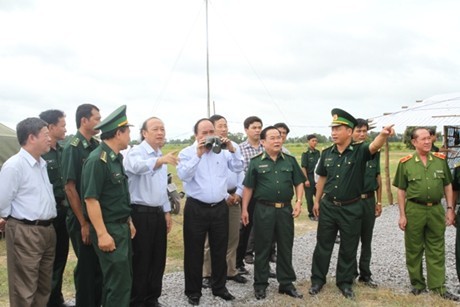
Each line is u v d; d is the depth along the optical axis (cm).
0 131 941
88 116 430
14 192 381
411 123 1280
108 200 379
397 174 532
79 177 419
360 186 506
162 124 458
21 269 385
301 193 523
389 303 488
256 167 511
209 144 462
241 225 583
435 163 513
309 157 1075
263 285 505
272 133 507
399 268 638
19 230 385
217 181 484
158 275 464
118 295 377
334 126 501
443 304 480
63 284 580
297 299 497
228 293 499
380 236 868
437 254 514
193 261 482
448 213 527
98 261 429
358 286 548
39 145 395
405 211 526
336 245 786
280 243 510
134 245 445
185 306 480
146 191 442
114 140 387
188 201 487
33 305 406
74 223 427
